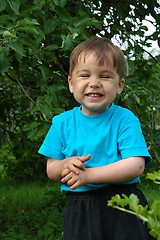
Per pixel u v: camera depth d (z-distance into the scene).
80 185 2.50
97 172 2.51
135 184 2.68
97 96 2.60
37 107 3.97
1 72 3.69
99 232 2.56
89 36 4.44
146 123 5.25
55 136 2.76
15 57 4.22
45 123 3.99
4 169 12.44
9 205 8.51
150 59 6.05
